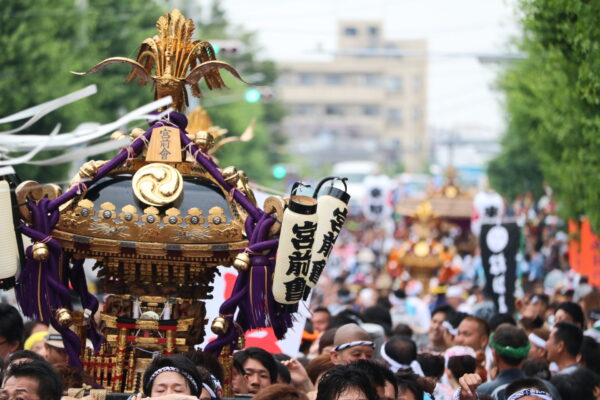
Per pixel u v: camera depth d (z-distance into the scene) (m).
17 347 20.03
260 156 135.75
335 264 74.75
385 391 15.89
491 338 21.02
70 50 55.81
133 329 15.07
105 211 14.55
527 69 41.12
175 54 15.49
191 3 60.12
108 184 15.04
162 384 13.38
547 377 20.86
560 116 34.09
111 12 62.16
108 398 14.38
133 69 15.41
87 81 55.47
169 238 14.54
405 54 54.16
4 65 49.69
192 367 13.54
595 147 31.69
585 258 37.44
